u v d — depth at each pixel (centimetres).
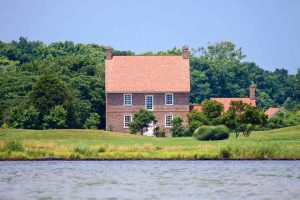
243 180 15950
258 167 18212
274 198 13525
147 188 14750
